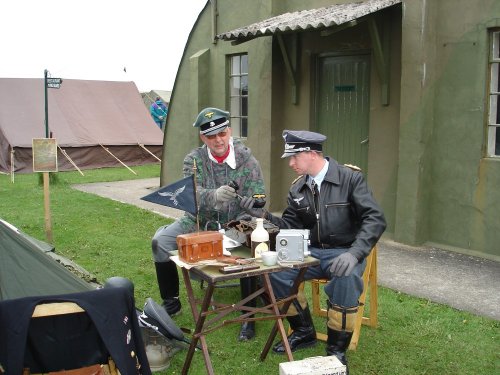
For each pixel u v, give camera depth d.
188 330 4.17
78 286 3.32
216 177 4.29
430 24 6.35
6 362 2.56
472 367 3.69
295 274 3.79
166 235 4.47
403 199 6.67
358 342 4.05
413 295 5.01
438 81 6.52
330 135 7.90
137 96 18.73
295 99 8.21
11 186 12.18
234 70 9.42
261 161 8.55
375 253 4.09
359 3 7.15
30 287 3.11
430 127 6.58
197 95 9.76
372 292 4.21
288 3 8.30
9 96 16.11
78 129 16.38
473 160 6.29
